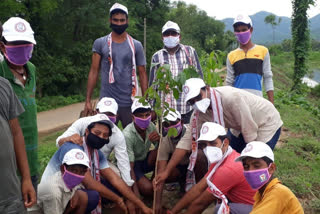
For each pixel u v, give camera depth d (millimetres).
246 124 3812
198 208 3654
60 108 16000
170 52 5297
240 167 3469
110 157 5547
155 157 4723
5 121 2486
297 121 9102
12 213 2488
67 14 18328
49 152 6523
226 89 3910
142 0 25578
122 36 4992
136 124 4453
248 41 5172
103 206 4512
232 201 3650
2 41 2930
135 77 5000
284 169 5602
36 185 3367
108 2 20000
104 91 5051
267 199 2781
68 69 17922
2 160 2408
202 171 4539
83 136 3990
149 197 4672
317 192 4855
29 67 3213
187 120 5195
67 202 3619
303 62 16891
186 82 3697
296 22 16703
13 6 13547
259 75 5188
